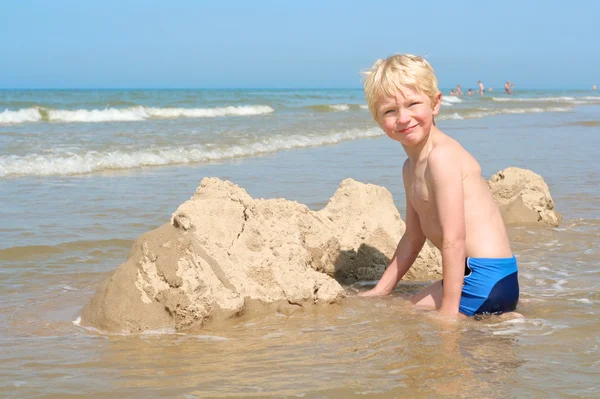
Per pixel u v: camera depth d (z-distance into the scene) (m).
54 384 2.65
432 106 3.56
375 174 9.82
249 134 16.16
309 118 24.27
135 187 8.55
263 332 3.34
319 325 3.45
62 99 38.50
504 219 6.48
